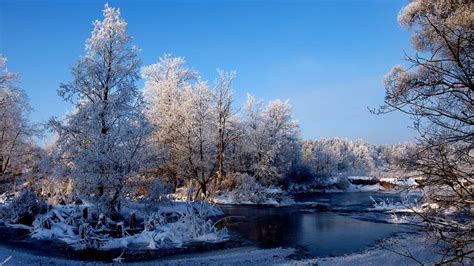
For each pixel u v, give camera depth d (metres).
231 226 25.17
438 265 6.85
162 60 42.53
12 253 14.68
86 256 16.42
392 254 12.77
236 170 51.38
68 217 22.36
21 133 34.34
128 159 23.84
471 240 6.38
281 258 15.60
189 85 40.53
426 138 6.80
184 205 29.41
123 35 25.03
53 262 13.70
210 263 14.45
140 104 25.69
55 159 23.41
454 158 6.81
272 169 51.25
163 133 37.94
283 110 56.62
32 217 23.45
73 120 23.47
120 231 20.00
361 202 43.00
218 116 41.53
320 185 65.19
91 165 22.67
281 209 35.88
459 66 6.54
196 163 37.72
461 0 9.51
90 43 24.75
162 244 18.94
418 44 12.04
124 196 23.98
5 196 30.05
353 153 124.88
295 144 62.88
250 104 55.88
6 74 32.94
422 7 10.98
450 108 7.18
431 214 6.87
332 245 18.58
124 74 24.72
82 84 23.98
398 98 6.92
